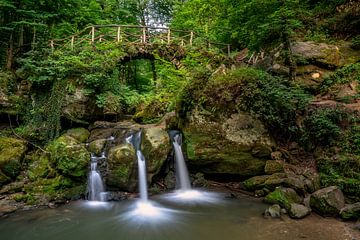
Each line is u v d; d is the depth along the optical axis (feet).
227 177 27.73
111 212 21.85
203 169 27.99
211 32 60.59
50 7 42.73
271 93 26.17
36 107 33.32
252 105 26.96
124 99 41.57
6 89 33.09
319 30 40.83
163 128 31.48
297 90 27.91
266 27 31.40
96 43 40.47
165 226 19.15
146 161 26.91
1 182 24.72
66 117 32.42
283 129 27.17
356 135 22.86
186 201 23.93
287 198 20.86
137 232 18.35
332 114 25.02
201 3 65.05
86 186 25.31
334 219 18.35
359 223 16.93
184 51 43.96
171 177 27.86
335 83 31.99
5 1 34.42
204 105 27.50
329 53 35.50
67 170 25.20
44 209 22.33
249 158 26.35
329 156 23.54
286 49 32.65
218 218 20.06
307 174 23.54
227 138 26.55
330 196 18.94
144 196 25.31
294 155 26.37
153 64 64.95
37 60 34.91
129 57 42.04
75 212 21.83
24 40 42.96
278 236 16.57
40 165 26.76
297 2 31.65
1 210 21.62
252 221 18.99
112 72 39.40
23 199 23.29
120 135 30.94
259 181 24.62
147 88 62.34
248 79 27.30
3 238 17.65
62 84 32.94
